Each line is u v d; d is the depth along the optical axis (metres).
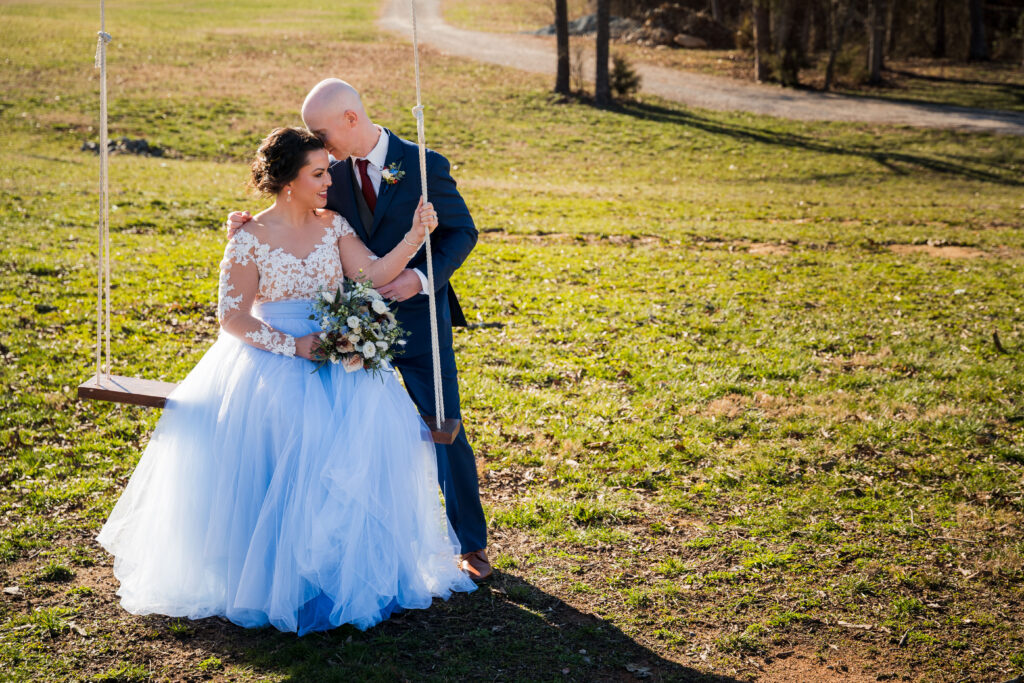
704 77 42.41
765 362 8.25
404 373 4.40
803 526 5.15
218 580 3.87
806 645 4.01
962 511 5.35
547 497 5.37
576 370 7.91
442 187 4.20
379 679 3.54
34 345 7.84
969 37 51.31
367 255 4.10
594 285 11.39
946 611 4.29
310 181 3.85
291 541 3.68
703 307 10.34
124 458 5.70
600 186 23.23
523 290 10.86
